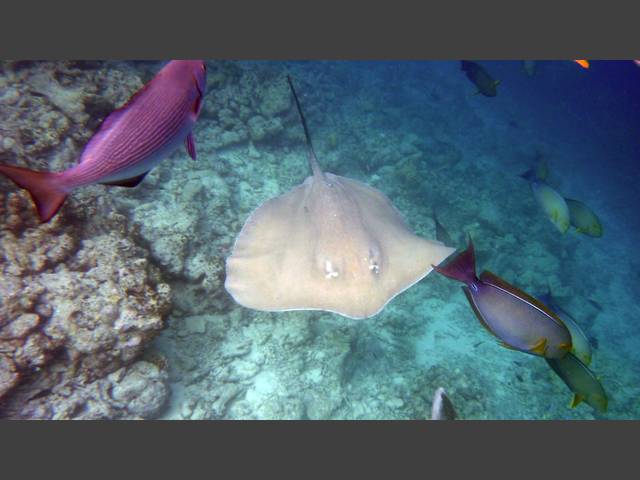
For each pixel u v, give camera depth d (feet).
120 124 2.91
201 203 8.56
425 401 7.55
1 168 2.52
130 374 5.87
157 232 7.04
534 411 8.25
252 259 6.02
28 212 5.74
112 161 2.93
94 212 6.28
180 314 6.98
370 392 7.53
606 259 17.34
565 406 8.52
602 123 39.45
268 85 12.25
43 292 5.39
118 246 6.16
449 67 30.55
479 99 28.86
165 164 8.95
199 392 6.63
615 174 28.66
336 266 5.65
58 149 7.02
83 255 5.90
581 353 6.04
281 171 11.23
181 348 6.81
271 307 5.58
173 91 3.13
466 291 4.34
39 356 5.18
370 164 13.88
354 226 5.96
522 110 35.22
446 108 24.04
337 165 12.75
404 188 13.41
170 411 6.35
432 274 10.39
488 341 9.43
